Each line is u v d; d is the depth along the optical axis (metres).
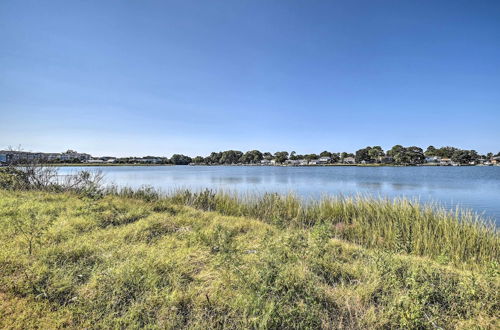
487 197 17.72
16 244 4.16
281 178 38.75
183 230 5.69
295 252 4.09
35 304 2.71
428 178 37.91
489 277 3.36
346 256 4.46
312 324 2.54
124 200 8.93
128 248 4.30
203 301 2.89
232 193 12.11
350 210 8.66
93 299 2.88
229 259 3.64
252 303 2.67
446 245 5.60
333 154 142.62
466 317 2.77
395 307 2.74
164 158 136.75
